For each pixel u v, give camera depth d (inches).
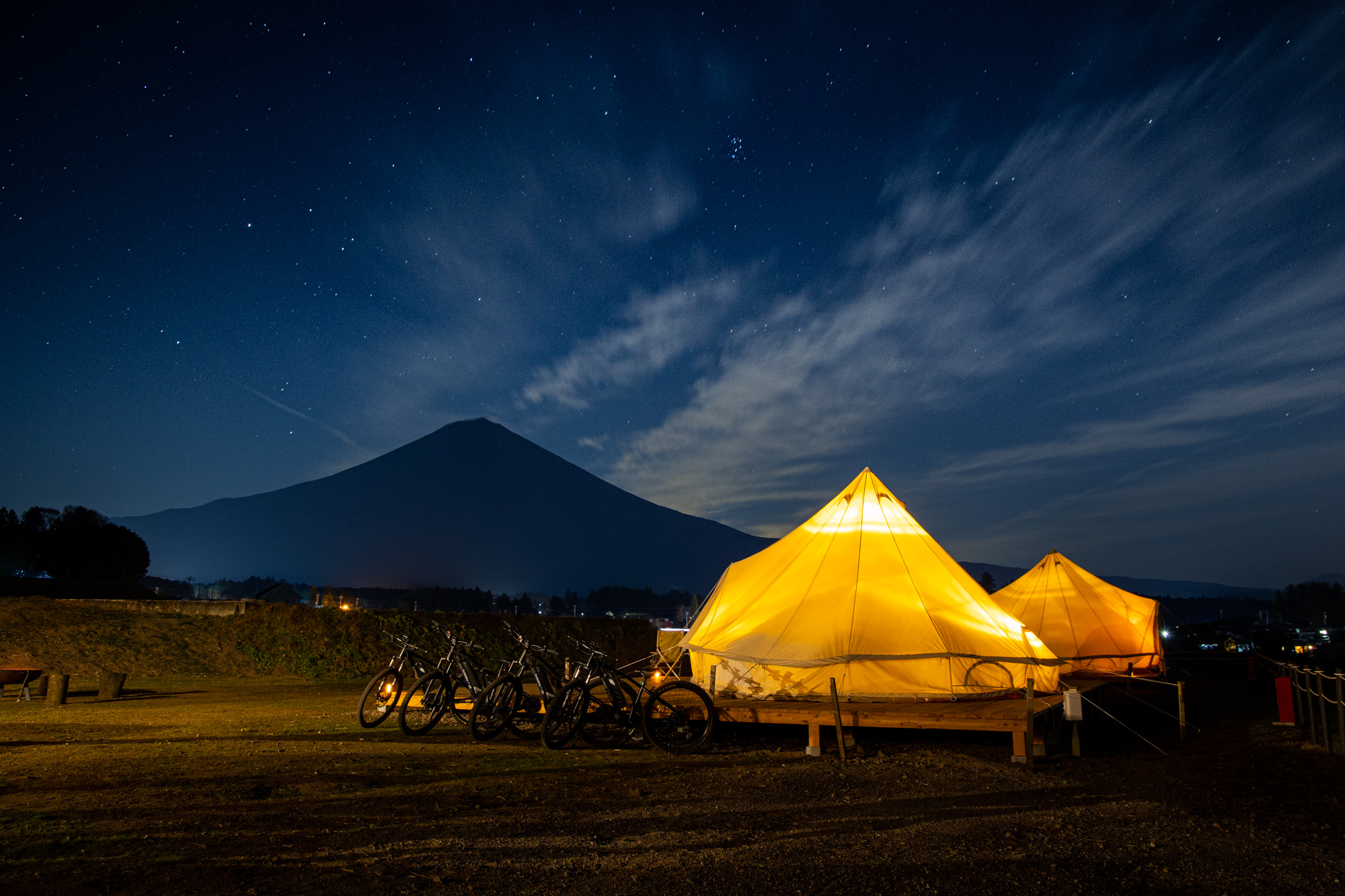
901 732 430.6
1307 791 280.7
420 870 181.3
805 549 486.3
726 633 458.3
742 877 178.4
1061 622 757.3
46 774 284.5
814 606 446.9
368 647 895.1
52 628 804.0
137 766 301.0
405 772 296.0
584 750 358.9
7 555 2180.1
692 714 373.7
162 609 896.3
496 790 267.1
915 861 191.2
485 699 384.5
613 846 202.1
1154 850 203.5
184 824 216.7
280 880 174.1
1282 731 445.7
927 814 238.4
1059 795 270.4
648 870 182.7
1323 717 370.0
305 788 263.0
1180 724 472.1
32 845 196.1
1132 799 264.1
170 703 559.2
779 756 350.3
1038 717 375.2
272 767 300.5
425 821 223.8
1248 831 222.7
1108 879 180.2
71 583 1640.0
